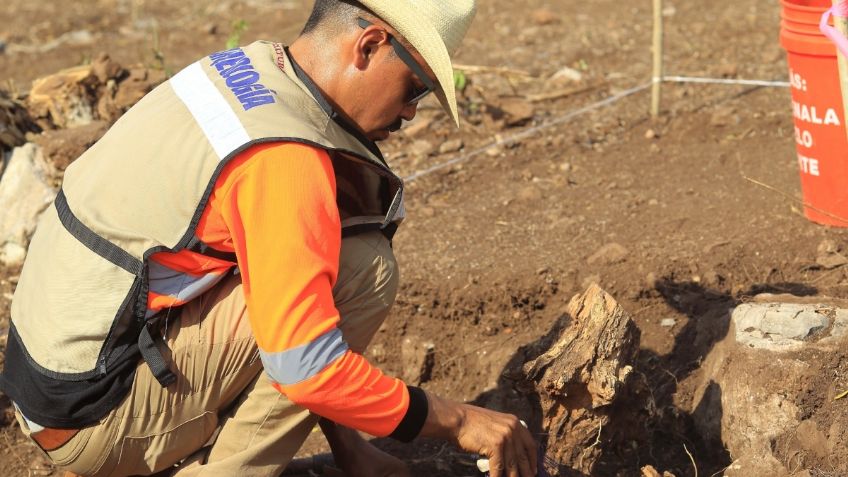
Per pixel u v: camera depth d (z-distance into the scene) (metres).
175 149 2.07
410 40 2.06
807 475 2.42
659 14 4.56
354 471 2.62
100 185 2.14
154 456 2.30
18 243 3.82
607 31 5.97
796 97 3.43
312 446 2.99
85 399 2.18
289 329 1.99
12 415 3.06
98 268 2.11
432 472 2.81
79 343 2.15
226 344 2.24
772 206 3.70
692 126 4.59
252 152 1.99
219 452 2.35
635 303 3.28
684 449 2.86
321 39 2.13
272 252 1.97
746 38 5.66
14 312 2.30
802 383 2.64
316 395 2.05
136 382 2.20
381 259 2.35
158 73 4.68
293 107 2.09
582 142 4.54
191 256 2.11
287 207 1.97
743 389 2.71
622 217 3.78
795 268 3.31
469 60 5.64
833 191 3.43
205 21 6.74
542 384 2.54
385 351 3.36
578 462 2.66
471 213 3.95
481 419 2.24
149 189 2.09
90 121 4.38
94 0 7.36
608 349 2.54
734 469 2.55
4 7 7.22
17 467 2.94
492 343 3.27
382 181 2.37
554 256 3.52
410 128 4.67
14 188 3.88
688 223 3.67
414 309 3.38
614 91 5.07
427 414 2.18
